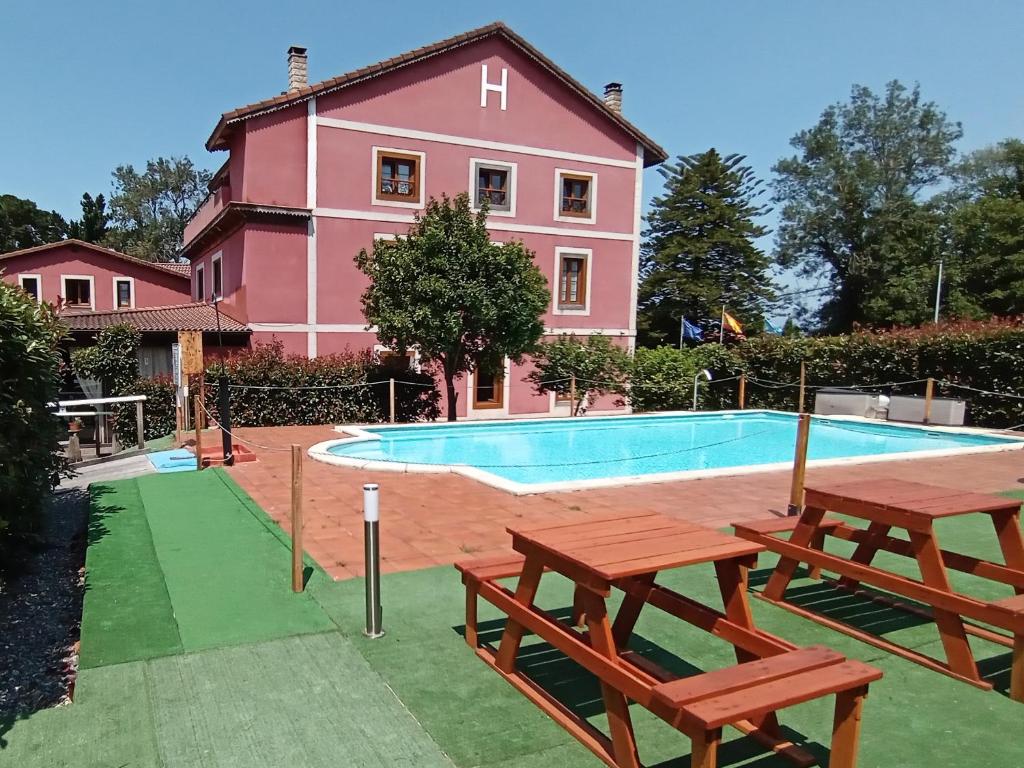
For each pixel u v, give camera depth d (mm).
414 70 19531
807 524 4395
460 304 14477
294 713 3025
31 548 5844
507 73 20719
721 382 19688
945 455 10602
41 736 2838
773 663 2496
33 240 53469
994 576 4117
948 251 43750
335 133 18812
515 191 21094
